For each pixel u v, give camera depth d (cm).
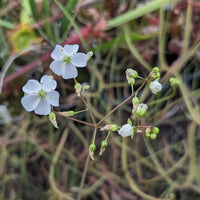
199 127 28
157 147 27
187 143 27
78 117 28
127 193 27
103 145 19
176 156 28
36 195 27
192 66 28
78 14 27
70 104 28
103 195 27
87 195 27
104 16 28
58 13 27
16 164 27
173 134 28
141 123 27
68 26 27
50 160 27
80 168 27
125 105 28
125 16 26
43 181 27
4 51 27
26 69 26
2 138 27
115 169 27
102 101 28
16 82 27
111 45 27
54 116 19
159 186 27
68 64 20
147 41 28
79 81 28
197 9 27
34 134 28
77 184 27
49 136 28
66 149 28
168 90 28
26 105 19
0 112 27
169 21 27
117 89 28
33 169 27
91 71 28
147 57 28
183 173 27
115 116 28
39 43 27
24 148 27
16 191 27
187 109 28
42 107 19
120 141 27
